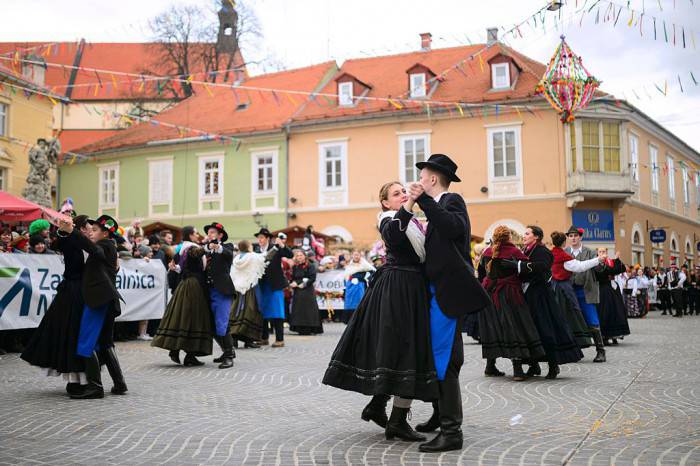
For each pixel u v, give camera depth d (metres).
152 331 13.79
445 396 4.39
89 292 6.41
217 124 34.94
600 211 28.52
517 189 28.52
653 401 6.23
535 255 7.81
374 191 30.59
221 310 9.13
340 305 20.20
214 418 5.48
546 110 28.16
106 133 48.22
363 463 4.04
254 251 12.57
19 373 8.27
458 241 4.41
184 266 9.22
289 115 33.16
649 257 32.25
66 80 50.19
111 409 5.89
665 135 34.72
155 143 35.22
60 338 6.42
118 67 52.00
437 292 4.33
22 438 4.76
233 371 8.62
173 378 7.95
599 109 28.09
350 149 31.19
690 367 8.88
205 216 34.06
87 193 38.03
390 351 4.36
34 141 31.80
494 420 5.38
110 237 6.82
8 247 11.84
